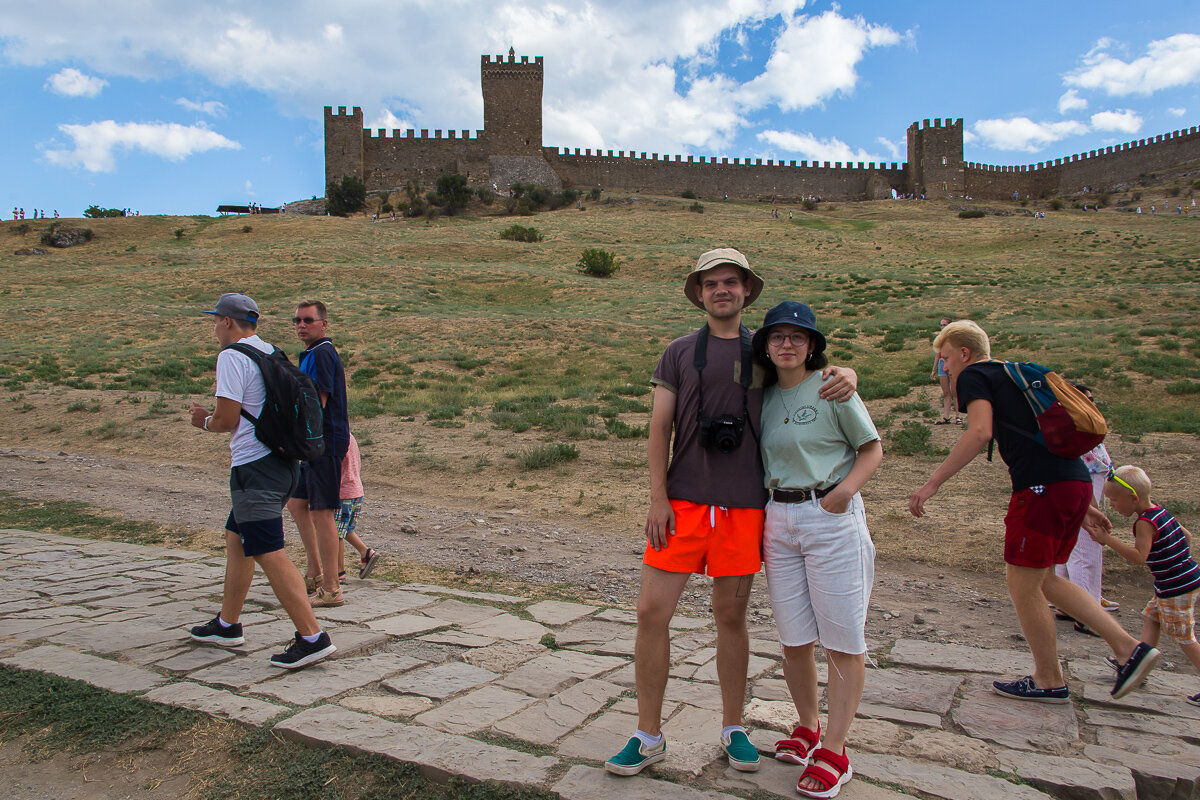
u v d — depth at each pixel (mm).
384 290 38156
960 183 101688
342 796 3004
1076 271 42344
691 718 3658
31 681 3963
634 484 10430
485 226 69688
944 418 12930
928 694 4020
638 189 99438
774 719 3643
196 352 25594
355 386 19875
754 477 3035
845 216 82438
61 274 44531
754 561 3010
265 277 41562
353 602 5746
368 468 12055
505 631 5047
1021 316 26406
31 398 18891
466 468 11672
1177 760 3299
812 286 38531
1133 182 96000
